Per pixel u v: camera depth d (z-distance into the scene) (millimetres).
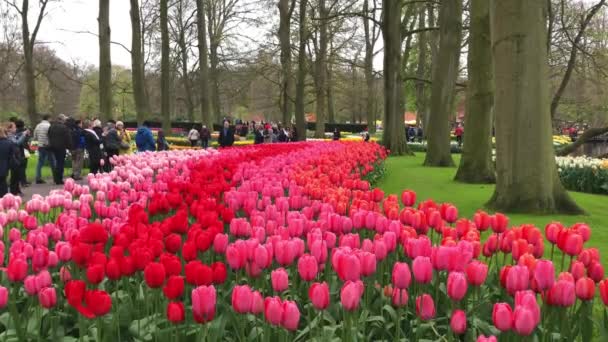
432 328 2979
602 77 27359
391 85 26562
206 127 31031
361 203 4746
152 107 65000
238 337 2879
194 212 4668
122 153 16578
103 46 22094
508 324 2363
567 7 24938
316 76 40875
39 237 3783
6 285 3623
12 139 12797
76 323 3363
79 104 65125
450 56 20875
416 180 15688
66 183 6246
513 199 9875
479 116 15164
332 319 3105
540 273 2799
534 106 9648
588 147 28438
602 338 3000
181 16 42781
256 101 61531
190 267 2795
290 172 7750
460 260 2990
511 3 9516
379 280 3559
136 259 2984
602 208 10945
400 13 26266
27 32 34344
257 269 3115
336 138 37156
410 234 3791
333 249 3400
